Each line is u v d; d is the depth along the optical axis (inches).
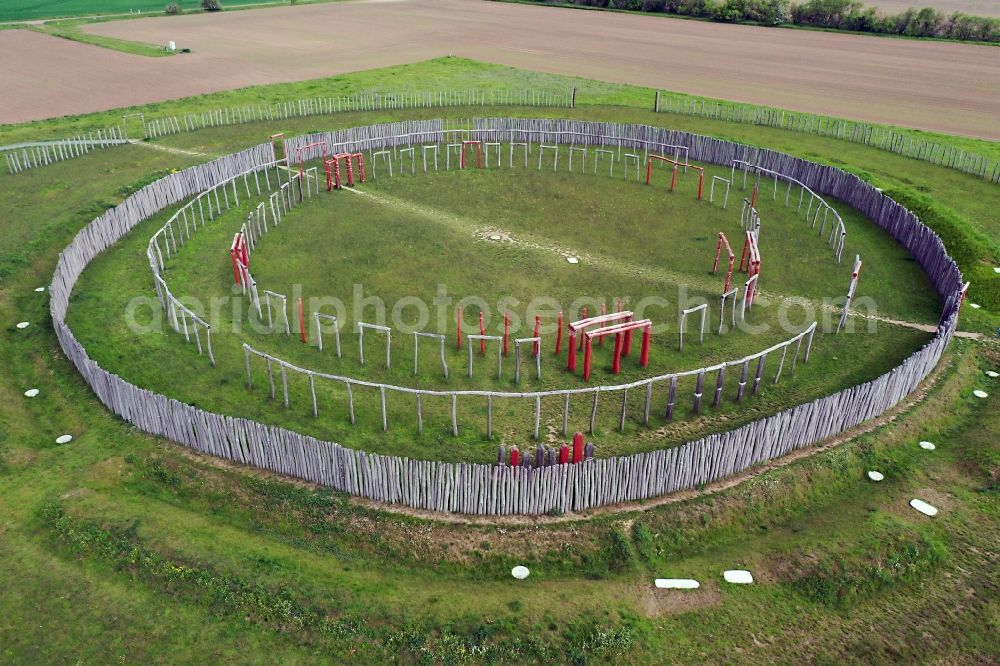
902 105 2581.2
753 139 2171.5
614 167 1925.4
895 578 769.6
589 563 797.9
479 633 703.1
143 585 756.0
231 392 1043.9
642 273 1400.1
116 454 928.3
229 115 2345.0
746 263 1422.2
